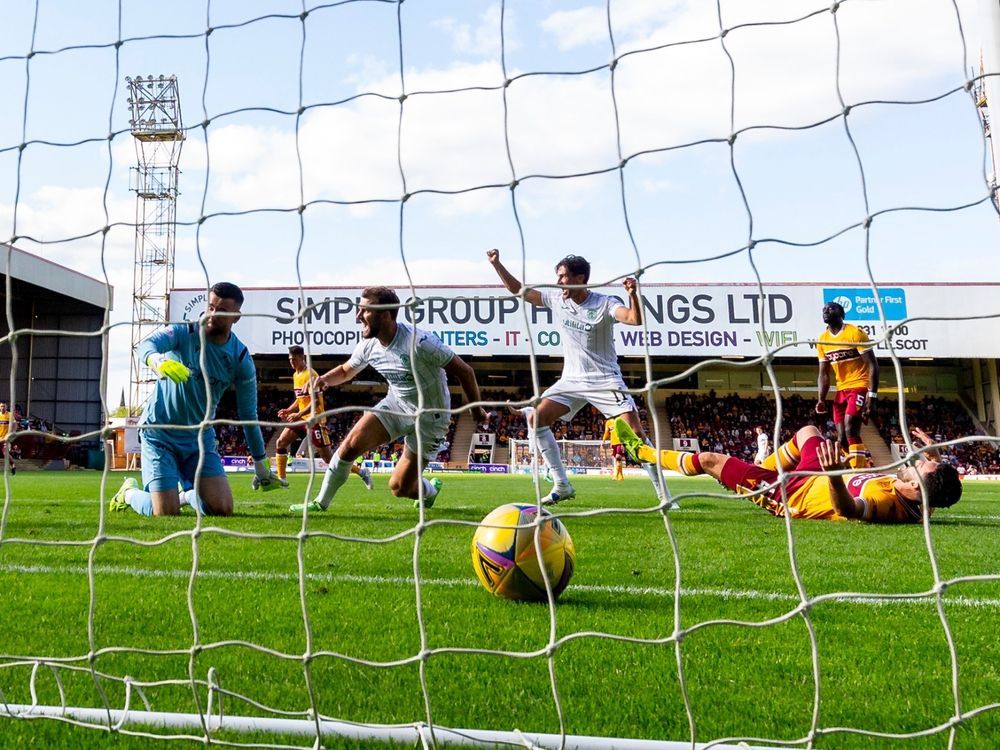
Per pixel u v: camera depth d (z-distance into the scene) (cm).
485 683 203
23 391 3053
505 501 942
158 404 589
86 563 393
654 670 214
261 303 3041
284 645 237
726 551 448
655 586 337
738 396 3562
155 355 572
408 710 184
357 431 635
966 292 2952
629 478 2147
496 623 264
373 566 390
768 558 421
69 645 236
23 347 3070
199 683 177
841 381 834
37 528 539
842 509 579
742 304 2991
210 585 332
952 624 268
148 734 169
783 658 225
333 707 187
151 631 253
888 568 388
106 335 220
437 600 301
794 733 171
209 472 603
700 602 301
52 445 2778
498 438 3331
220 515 612
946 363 3512
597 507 793
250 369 607
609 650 232
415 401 574
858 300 2977
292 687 200
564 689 198
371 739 167
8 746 164
